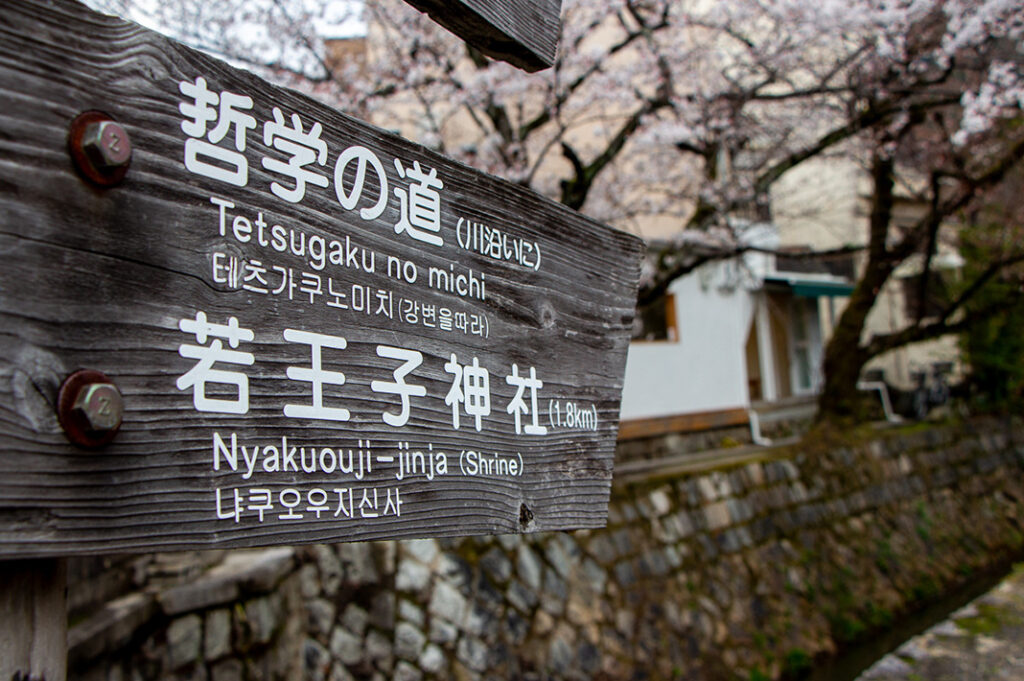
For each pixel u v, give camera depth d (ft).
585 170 22.43
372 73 22.61
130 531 3.04
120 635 12.57
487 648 19.79
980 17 18.84
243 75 3.68
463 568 20.29
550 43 5.71
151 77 3.27
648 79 24.77
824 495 33.35
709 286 40.04
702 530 27.14
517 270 5.52
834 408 40.01
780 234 50.21
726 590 26.23
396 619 18.79
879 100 24.71
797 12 21.25
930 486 39.78
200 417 3.34
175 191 3.33
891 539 34.63
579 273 6.21
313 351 3.91
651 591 24.07
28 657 3.17
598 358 6.36
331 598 18.19
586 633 21.79
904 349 55.93
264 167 3.76
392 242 4.47
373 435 4.19
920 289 36.96
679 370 37.47
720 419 38.78
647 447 34.76
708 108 24.54
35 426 2.77
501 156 22.79
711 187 26.45
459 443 4.81
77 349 2.93
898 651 14.64
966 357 49.34
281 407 3.70
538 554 22.06
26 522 2.73
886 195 36.04
